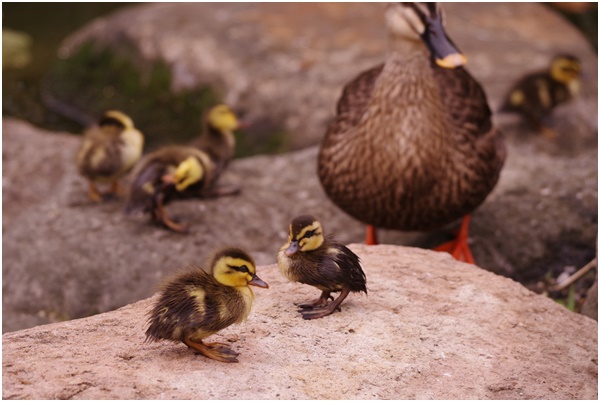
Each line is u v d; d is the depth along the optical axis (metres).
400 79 7.03
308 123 12.05
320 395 4.36
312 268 5.02
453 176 7.21
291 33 13.73
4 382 4.18
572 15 16.58
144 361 4.46
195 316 4.37
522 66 13.10
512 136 11.27
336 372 4.57
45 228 8.32
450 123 7.39
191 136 12.73
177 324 4.39
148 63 13.76
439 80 7.76
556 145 11.32
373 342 4.89
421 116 7.03
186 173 8.26
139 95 13.59
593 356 5.16
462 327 5.19
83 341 4.68
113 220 8.38
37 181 10.04
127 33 14.29
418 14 6.84
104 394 4.13
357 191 7.36
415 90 7.02
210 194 8.91
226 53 13.19
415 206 7.27
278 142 12.06
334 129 7.61
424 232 8.40
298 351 4.72
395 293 5.48
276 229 8.46
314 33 13.77
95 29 14.95
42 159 10.27
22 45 15.15
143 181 8.22
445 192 7.23
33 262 8.00
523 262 8.04
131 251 7.92
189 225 8.30
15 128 10.99
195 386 4.25
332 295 5.41
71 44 15.02
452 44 6.74
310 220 5.04
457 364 4.83
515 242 8.12
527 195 8.52
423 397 4.50
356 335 4.94
